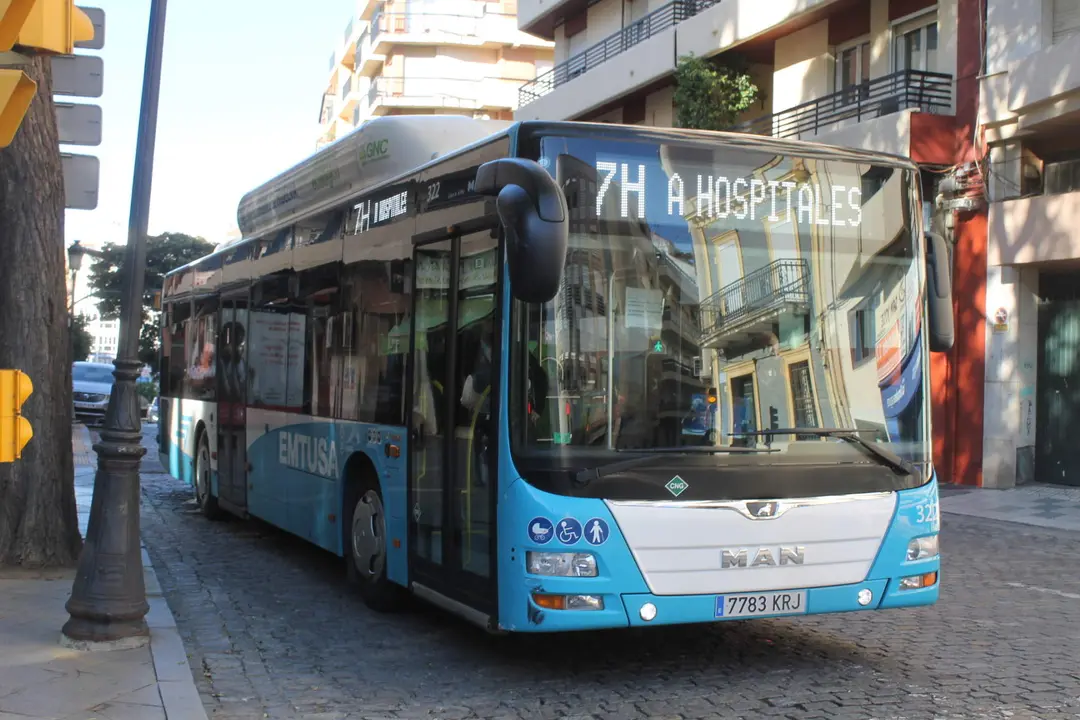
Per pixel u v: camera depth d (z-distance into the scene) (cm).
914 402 647
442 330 684
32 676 595
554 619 565
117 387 670
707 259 612
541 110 3142
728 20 2367
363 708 577
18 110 414
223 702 586
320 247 934
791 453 608
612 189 602
